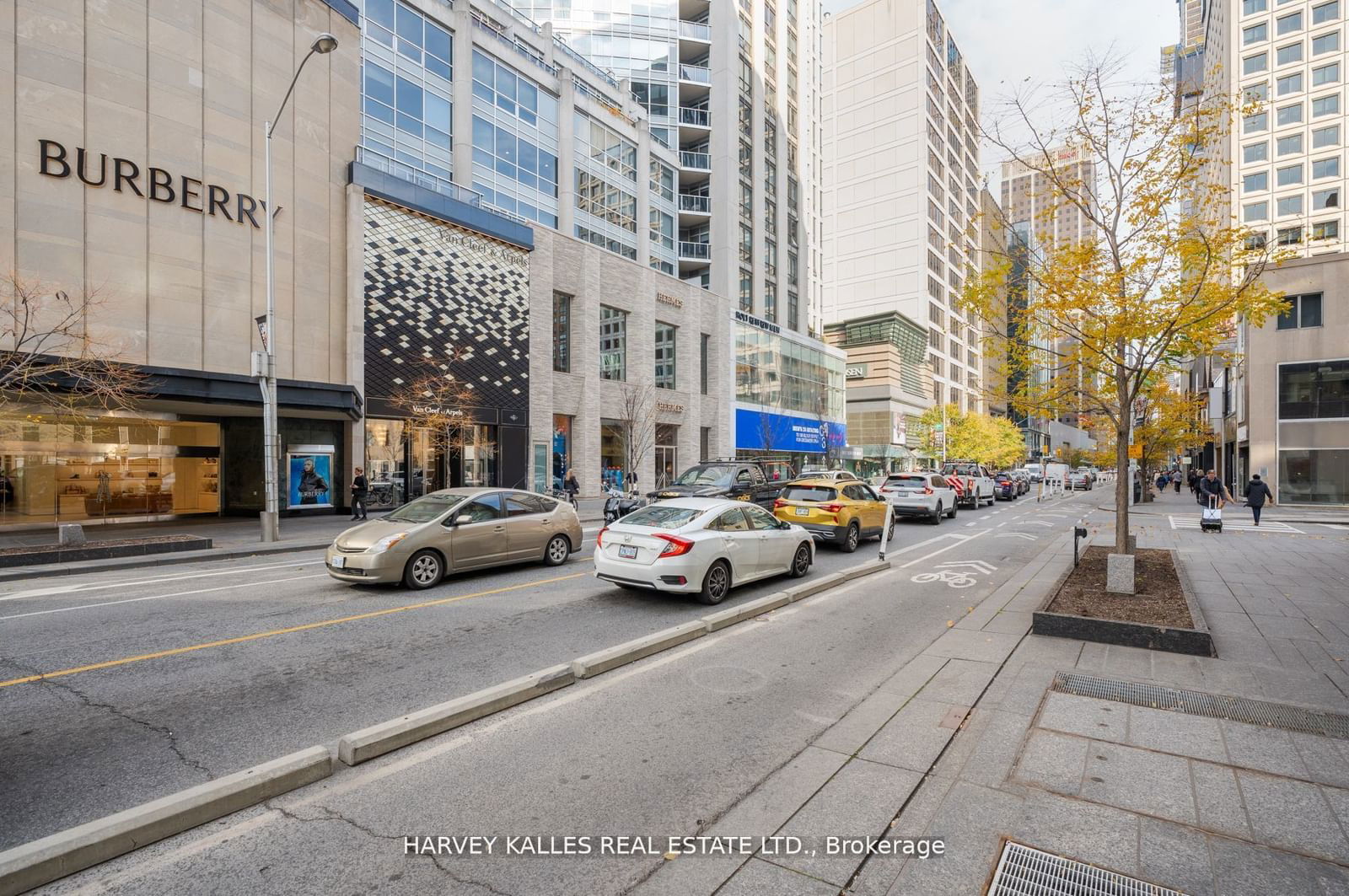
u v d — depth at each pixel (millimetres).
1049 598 7441
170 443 19516
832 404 56000
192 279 16422
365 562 8711
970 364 92562
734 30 45156
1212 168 56156
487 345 24969
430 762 3961
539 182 31312
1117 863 2887
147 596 8734
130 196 15430
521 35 32125
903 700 4906
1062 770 3758
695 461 36656
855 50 83062
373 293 21203
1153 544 14414
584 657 5773
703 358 39156
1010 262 9523
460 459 24516
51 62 14406
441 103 27047
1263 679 5266
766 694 5152
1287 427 26797
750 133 48656
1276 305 7980
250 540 14617
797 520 13602
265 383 14453
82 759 4004
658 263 40312
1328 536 15969
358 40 21266
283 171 18562
